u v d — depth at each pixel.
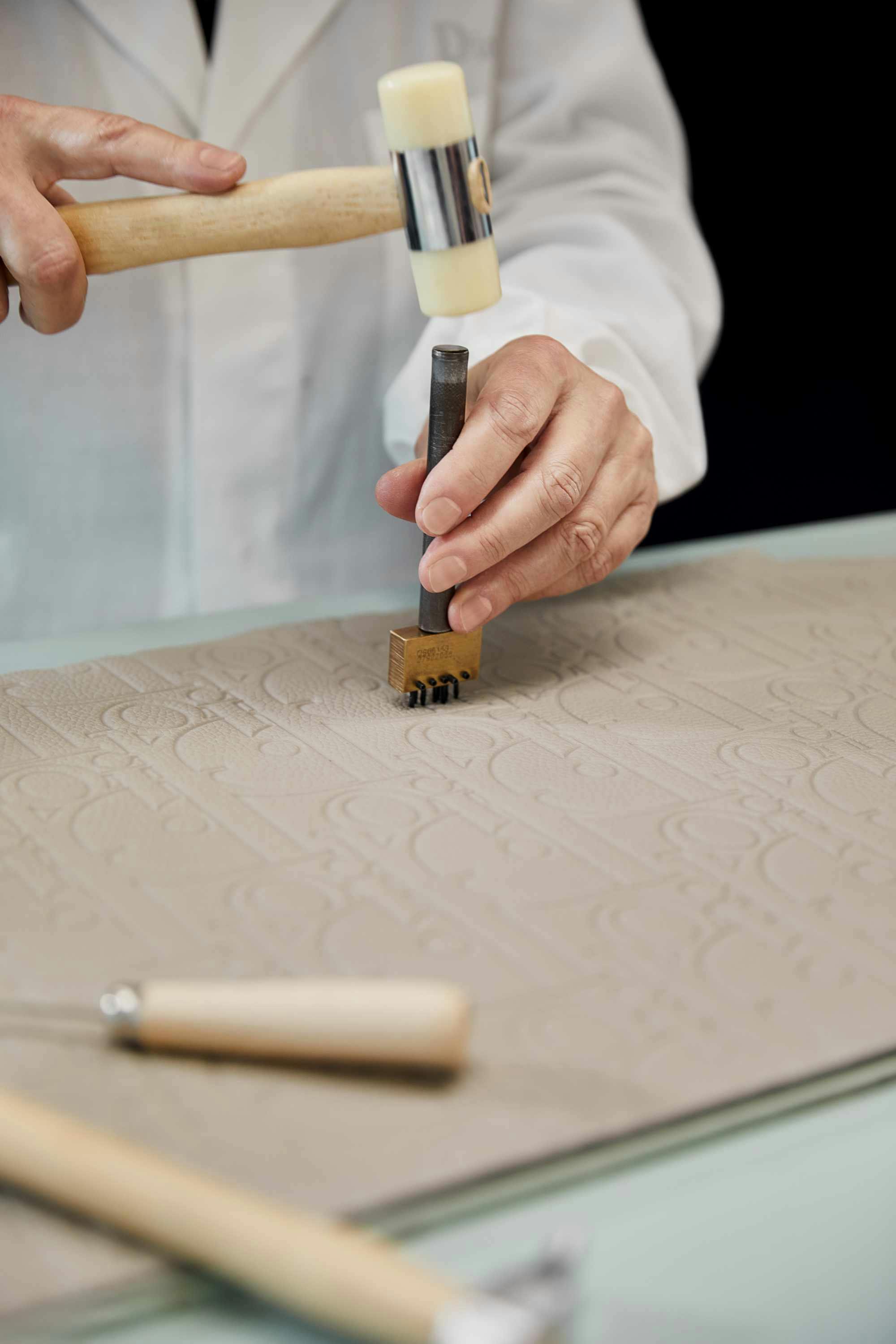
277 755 0.63
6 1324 0.33
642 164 1.16
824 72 2.01
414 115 0.55
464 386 0.65
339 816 0.58
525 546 0.72
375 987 0.40
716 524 2.22
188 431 1.09
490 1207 0.38
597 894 0.52
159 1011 0.40
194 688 0.70
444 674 0.69
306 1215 0.35
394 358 1.14
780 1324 0.36
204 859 0.53
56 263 0.63
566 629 0.81
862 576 0.92
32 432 1.06
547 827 0.57
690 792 0.61
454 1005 0.39
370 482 1.17
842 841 0.57
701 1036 0.44
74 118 0.65
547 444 0.71
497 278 0.60
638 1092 0.41
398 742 0.65
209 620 0.81
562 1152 0.39
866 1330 0.38
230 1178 0.37
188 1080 0.41
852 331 2.16
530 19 1.16
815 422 2.20
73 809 0.57
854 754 0.66
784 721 0.70
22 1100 0.36
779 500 2.23
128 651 0.76
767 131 2.05
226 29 1.01
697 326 1.08
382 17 1.07
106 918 0.49
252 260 1.05
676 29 1.97
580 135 1.17
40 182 0.67
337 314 1.10
